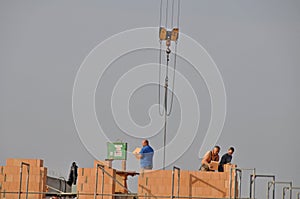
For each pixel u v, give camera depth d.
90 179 84.31
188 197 81.38
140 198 82.12
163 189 82.06
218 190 81.56
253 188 82.06
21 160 85.56
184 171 82.06
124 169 88.31
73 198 91.50
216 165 84.94
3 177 85.31
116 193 86.94
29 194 84.69
